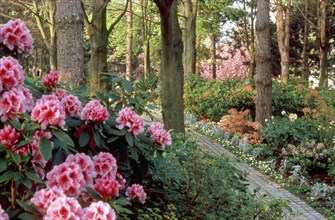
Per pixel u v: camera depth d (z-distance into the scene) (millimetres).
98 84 9984
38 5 22641
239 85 18297
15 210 2588
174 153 5336
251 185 9203
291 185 9547
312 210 8031
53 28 18953
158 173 4574
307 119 13234
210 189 4930
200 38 32125
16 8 22766
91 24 10023
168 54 9570
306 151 10898
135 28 26078
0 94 2834
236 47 38312
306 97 17391
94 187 2959
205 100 17359
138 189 3818
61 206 2314
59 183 2672
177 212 4691
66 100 3457
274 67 39750
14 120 2643
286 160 10875
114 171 3359
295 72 40094
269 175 10188
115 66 48281
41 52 30938
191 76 20641
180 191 4945
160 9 8977
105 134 3568
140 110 4348
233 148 12312
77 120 3365
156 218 4125
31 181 2658
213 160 5512
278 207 4855
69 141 2711
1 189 2719
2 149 2518
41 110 2652
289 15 25000
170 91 9625
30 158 2746
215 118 16938
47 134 2795
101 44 10086
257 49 13930
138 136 3697
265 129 12656
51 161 2992
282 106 17188
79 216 2418
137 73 42281
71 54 7480
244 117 14773
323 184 9195
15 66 2871
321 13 25719
